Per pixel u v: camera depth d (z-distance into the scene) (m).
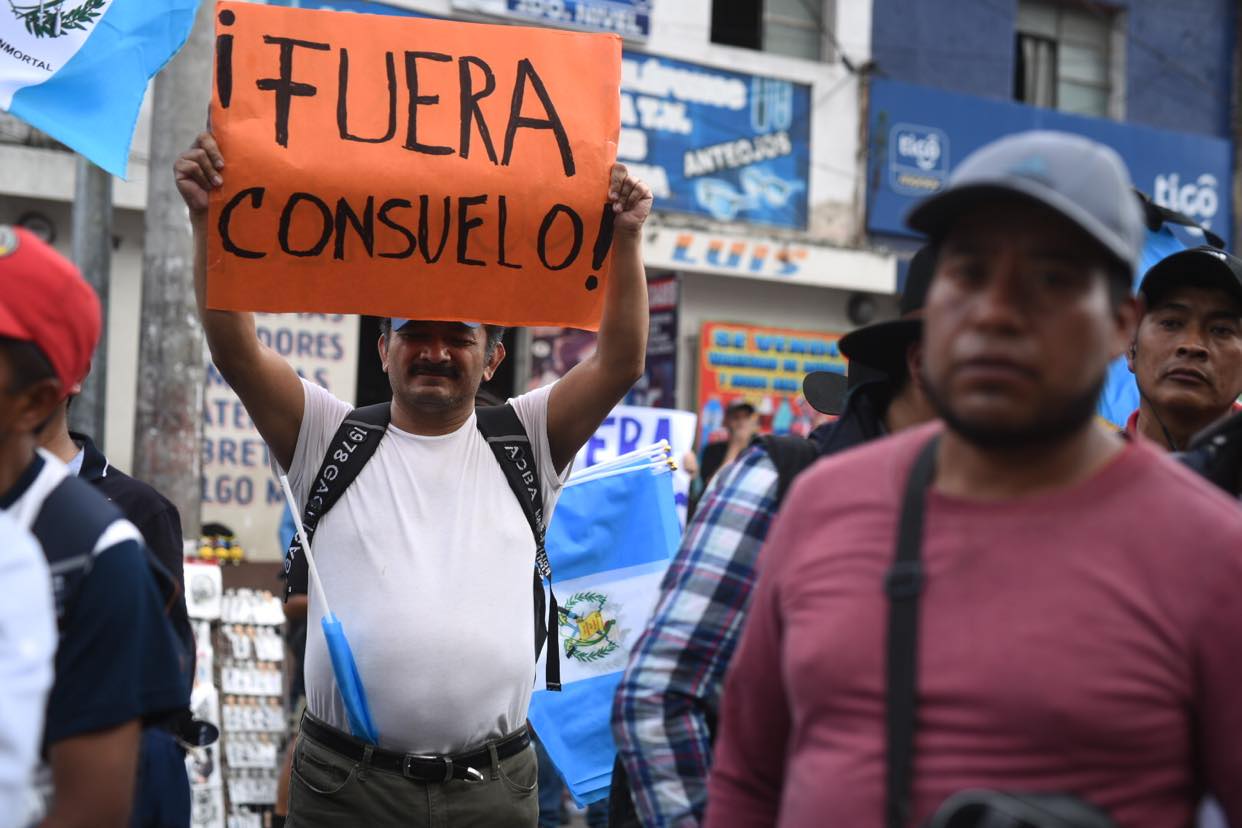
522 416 3.67
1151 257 4.08
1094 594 1.56
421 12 12.62
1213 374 3.17
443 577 3.44
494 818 3.44
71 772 2.01
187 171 3.29
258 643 6.68
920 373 2.54
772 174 14.38
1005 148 1.67
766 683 1.90
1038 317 1.62
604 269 3.47
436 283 3.39
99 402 8.41
